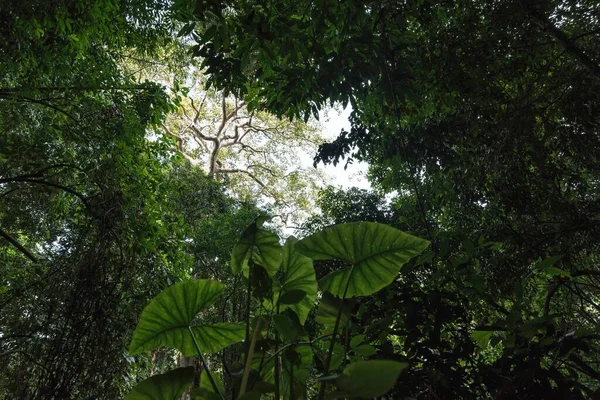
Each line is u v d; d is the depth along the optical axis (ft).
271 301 4.29
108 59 19.65
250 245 4.35
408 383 4.76
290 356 3.81
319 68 12.64
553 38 15.52
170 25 22.02
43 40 15.65
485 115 16.24
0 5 13.25
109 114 17.83
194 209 29.86
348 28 12.13
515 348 4.88
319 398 3.23
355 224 4.05
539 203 16.35
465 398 4.73
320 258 4.25
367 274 4.33
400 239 4.00
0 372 13.17
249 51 11.98
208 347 4.95
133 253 15.29
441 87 15.85
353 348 4.77
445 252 6.00
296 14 13.14
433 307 5.30
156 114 19.81
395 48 12.73
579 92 15.65
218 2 10.41
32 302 13.14
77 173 16.66
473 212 18.20
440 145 18.53
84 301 12.70
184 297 4.42
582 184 16.97
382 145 19.71
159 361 25.09
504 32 15.02
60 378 11.64
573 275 9.11
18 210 17.83
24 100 16.44
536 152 16.28
